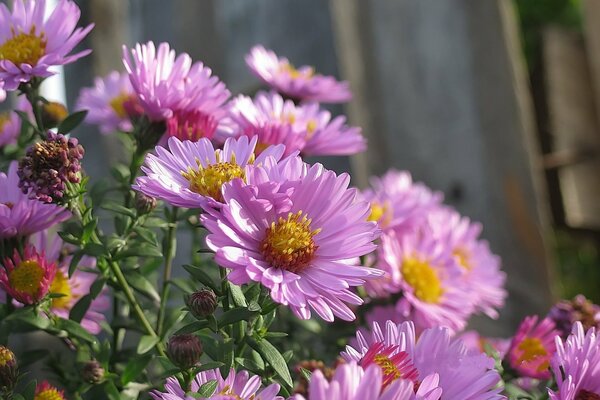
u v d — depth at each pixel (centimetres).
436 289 41
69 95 66
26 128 40
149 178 30
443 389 29
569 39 86
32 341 54
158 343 35
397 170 63
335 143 38
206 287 32
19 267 33
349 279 30
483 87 65
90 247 33
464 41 65
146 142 35
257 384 30
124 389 34
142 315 35
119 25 66
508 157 64
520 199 63
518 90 64
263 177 29
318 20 64
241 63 65
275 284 29
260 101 40
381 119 64
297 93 45
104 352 35
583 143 83
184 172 31
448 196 64
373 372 25
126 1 67
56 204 32
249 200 30
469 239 46
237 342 32
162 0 66
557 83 84
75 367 37
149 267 37
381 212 41
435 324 40
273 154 32
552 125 83
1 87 34
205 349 32
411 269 40
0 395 32
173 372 31
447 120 65
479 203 64
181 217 36
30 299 33
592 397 31
